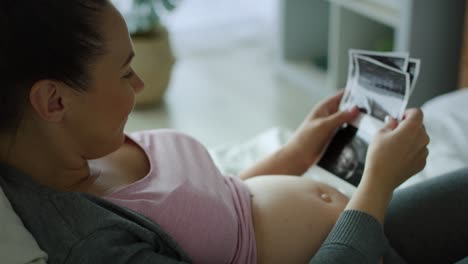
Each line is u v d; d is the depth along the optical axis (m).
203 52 3.50
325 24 3.17
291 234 1.01
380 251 0.89
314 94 2.97
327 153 1.19
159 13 2.79
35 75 0.75
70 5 0.76
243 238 0.97
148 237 0.82
